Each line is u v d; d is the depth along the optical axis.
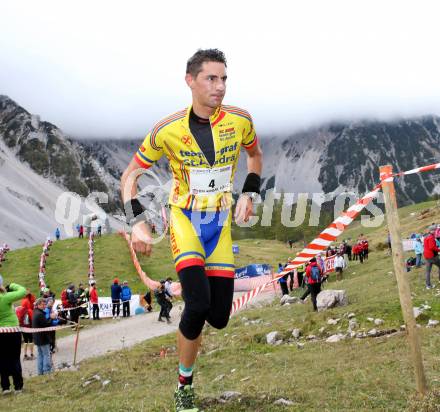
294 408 5.87
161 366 12.65
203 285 4.64
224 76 4.69
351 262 48.59
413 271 25.36
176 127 4.82
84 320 33.31
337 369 8.40
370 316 14.36
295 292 31.25
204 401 6.36
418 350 5.61
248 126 5.00
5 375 11.93
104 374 12.42
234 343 14.97
